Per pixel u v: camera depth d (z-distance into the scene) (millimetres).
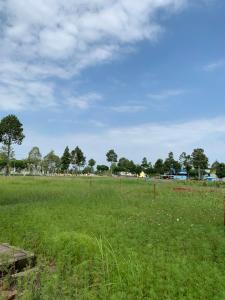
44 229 11766
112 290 6785
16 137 80875
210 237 10641
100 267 7664
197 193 28344
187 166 104500
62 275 7461
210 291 6566
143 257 8555
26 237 10781
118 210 16203
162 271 7547
